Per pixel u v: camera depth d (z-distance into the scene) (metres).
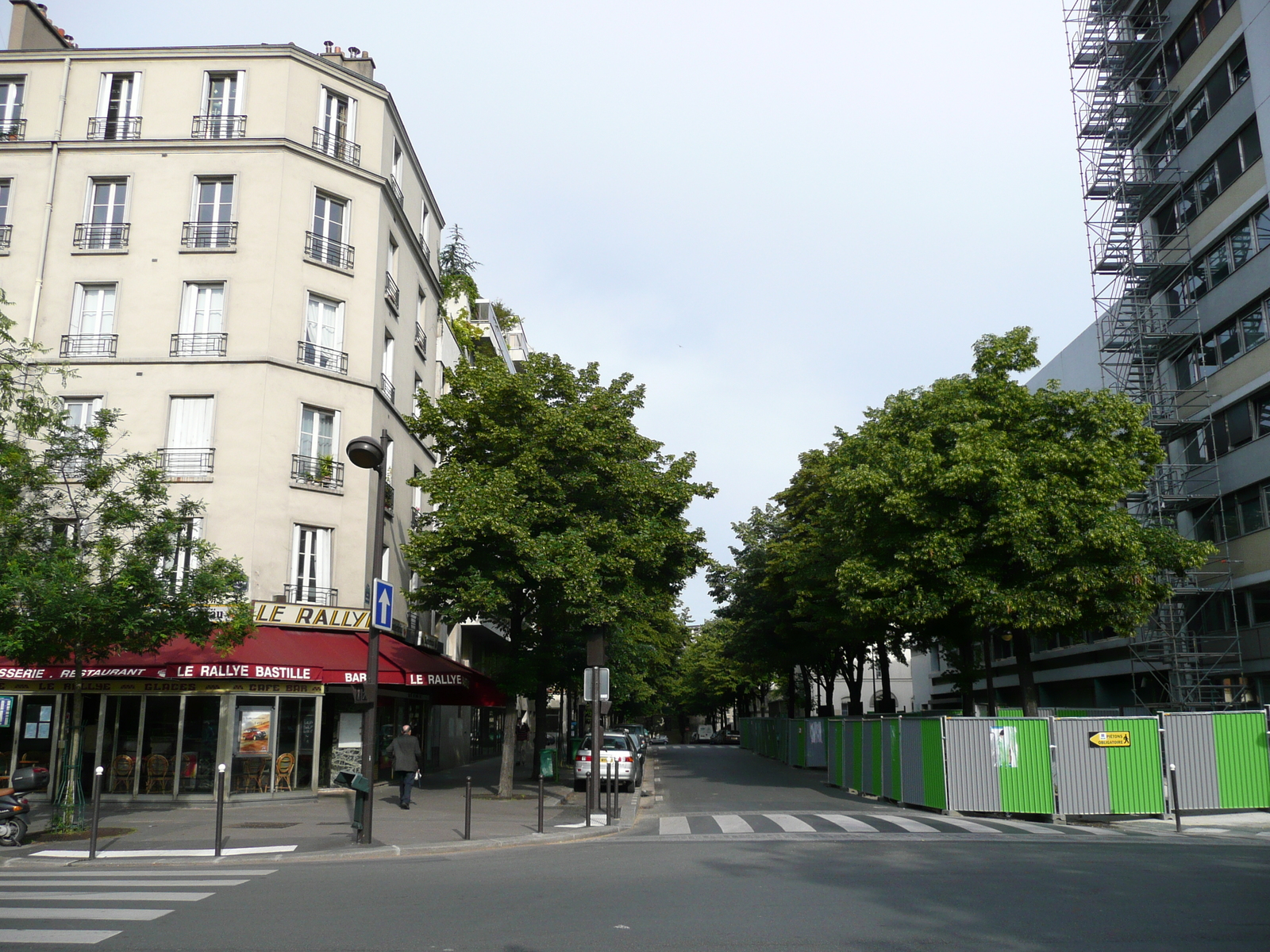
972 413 23.94
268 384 25.30
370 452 15.96
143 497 18.20
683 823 18.50
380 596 15.99
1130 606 22.52
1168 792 18.05
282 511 25.05
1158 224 36.16
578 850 14.75
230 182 26.59
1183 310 33.66
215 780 22.53
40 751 23.03
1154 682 36.44
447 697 29.78
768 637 41.31
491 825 18.00
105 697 22.88
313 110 27.64
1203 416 32.59
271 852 14.41
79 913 9.40
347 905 9.77
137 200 26.23
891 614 23.94
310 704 24.16
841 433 35.75
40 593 15.27
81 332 25.62
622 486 23.89
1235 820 17.94
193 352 25.45
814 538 33.62
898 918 8.76
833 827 17.25
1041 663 45.94
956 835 15.93
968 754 19.03
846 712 45.25
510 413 24.16
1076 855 13.13
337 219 27.91
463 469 23.81
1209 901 9.51
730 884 10.79
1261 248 29.50
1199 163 33.16
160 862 13.73
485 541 22.72
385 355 29.56
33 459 18.53
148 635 17.55
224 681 22.67
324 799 23.69
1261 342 29.56
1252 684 30.14
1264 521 29.53
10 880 11.99
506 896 10.23
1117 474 22.02
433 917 9.05
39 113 26.81
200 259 25.89
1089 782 18.05
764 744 52.44
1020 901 9.55
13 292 25.64
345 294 27.39
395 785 28.03
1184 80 34.03
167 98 26.95
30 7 28.61
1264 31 28.88
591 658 22.39
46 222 25.94
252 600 24.05
